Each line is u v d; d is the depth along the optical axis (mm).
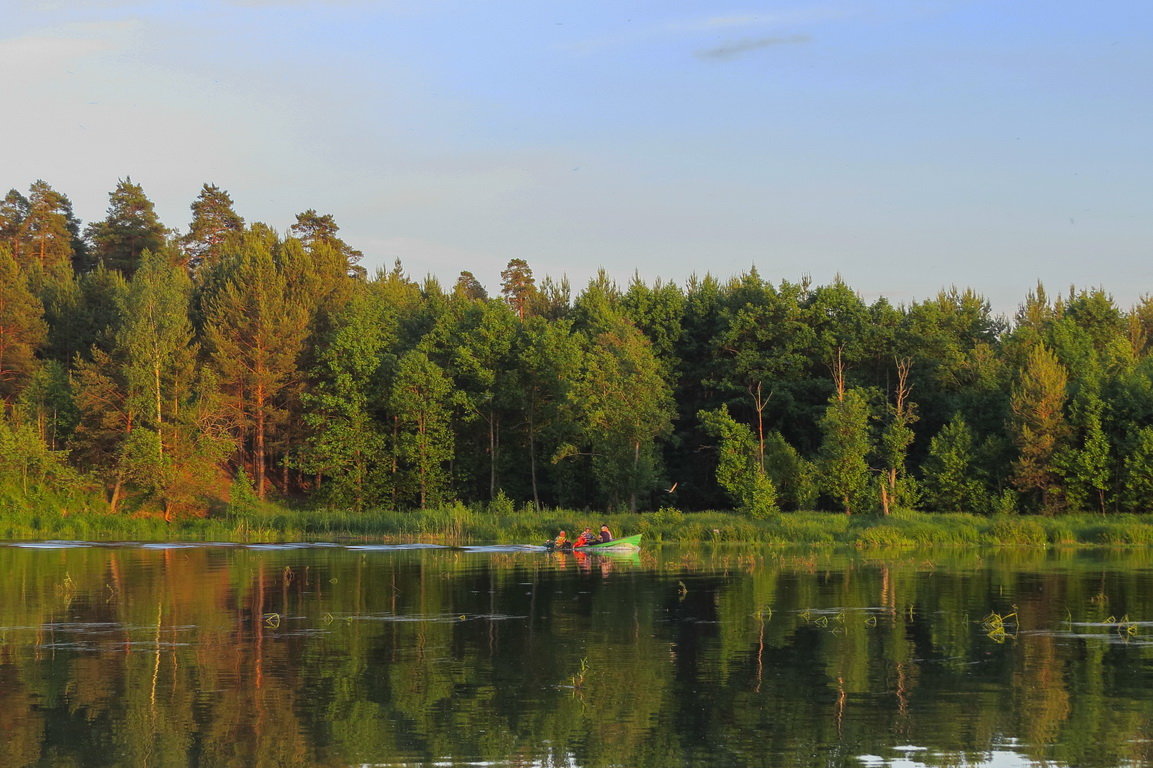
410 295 107375
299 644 25844
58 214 124250
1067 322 85625
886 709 19609
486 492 87438
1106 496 72000
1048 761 16703
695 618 29594
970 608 31250
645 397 78375
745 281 100875
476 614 30484
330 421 82500
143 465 73312
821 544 57062
